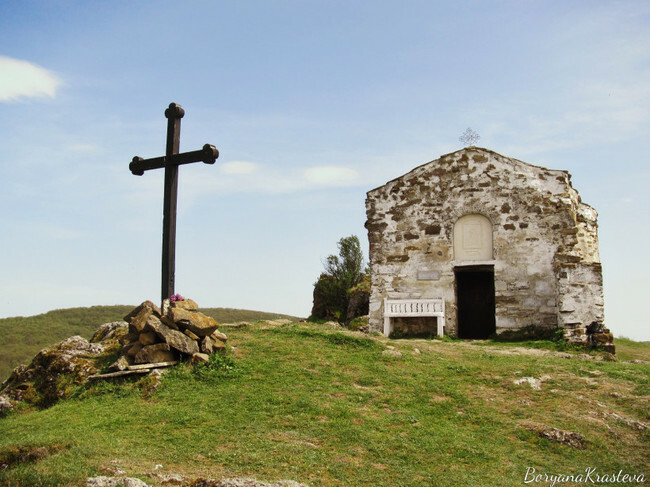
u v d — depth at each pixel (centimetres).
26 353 3528
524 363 1438
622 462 906
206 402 1080
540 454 930
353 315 2952
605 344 1817
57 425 1009
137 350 1258
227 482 730
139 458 834
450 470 853
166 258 1370
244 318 4684
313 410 1044
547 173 2217
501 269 2203
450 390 1202
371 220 2402
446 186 2327
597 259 2509
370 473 826
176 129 1411
